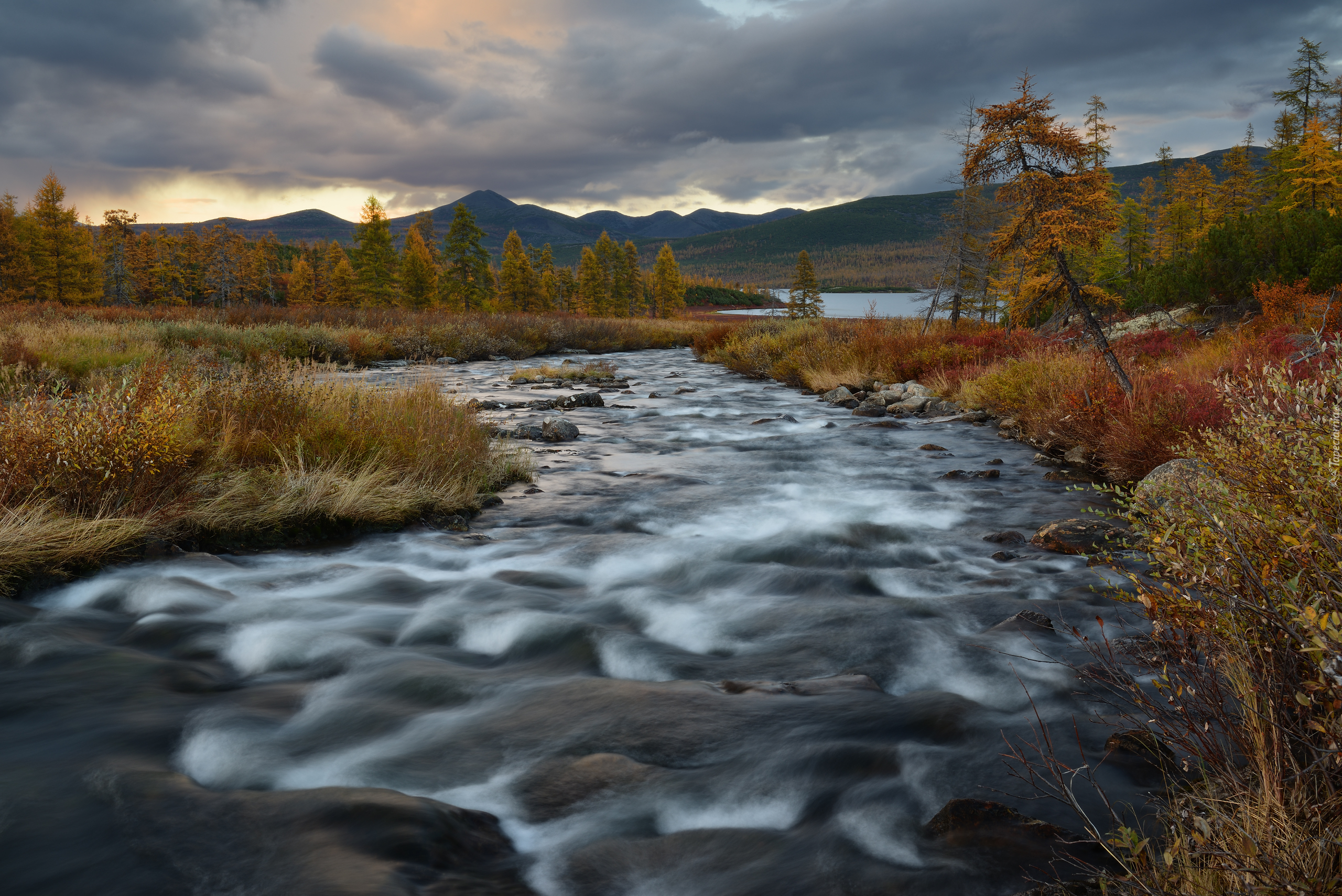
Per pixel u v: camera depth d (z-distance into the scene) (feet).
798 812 8.42
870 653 12.85
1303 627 6.41
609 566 18.22
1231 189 162.30
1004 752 9.35
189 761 9.39
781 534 20.48
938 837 7.69
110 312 98.68
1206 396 26.66
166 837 7.63
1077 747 9.36
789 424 43.06
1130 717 8.82
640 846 7.84
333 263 354.74
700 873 7.39
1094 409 31.14
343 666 12.35
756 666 12.54
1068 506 24.21
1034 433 35.91
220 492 20.18
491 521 22.70
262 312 105.70
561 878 7.33
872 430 40.63
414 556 19.04
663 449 35.04
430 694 11.28
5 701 10.75
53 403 18.92
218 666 12.38
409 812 7.89
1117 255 145.69
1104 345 33.68
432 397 30.91
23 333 54.75
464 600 15.56
